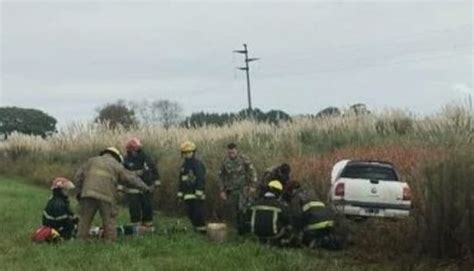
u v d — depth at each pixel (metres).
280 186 15.20
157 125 35.75
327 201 17.44
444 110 28.95
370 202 16.19
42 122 85.31
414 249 14.05
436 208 13.85
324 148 28.64
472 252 13.41
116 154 15.66
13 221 18.80
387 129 30.62
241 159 17.19
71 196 23.97
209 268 12.41
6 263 12.78
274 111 36.06
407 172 18.08
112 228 15.09
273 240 14.93
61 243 14.59
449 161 13.95
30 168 42.22
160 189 23.27
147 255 13.69
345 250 14.77
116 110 64.69
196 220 16.92
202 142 31.31
